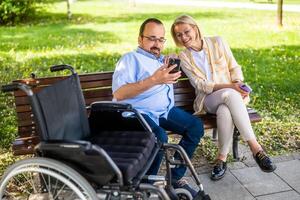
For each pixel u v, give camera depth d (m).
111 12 13.75
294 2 14.98
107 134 2.92
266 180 3.46
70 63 7.21
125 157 2.56
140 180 2.52
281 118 4.74
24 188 3.36
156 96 3.27
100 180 2.45
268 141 4.18
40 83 3.42
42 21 12.54
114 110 2.93
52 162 2.38
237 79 3.73
